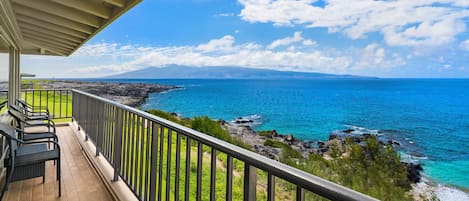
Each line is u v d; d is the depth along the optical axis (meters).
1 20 3.29
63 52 7.00
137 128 2.27
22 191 2.63
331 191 0.70
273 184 0.92
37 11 3.52
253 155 1.01
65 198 2.52
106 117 3.26
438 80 13.74
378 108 11.05
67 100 7.15
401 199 4.64
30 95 8.35
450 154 6.63
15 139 2.24
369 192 4.56
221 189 3.04
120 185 2.64
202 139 1.32
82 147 4.23
